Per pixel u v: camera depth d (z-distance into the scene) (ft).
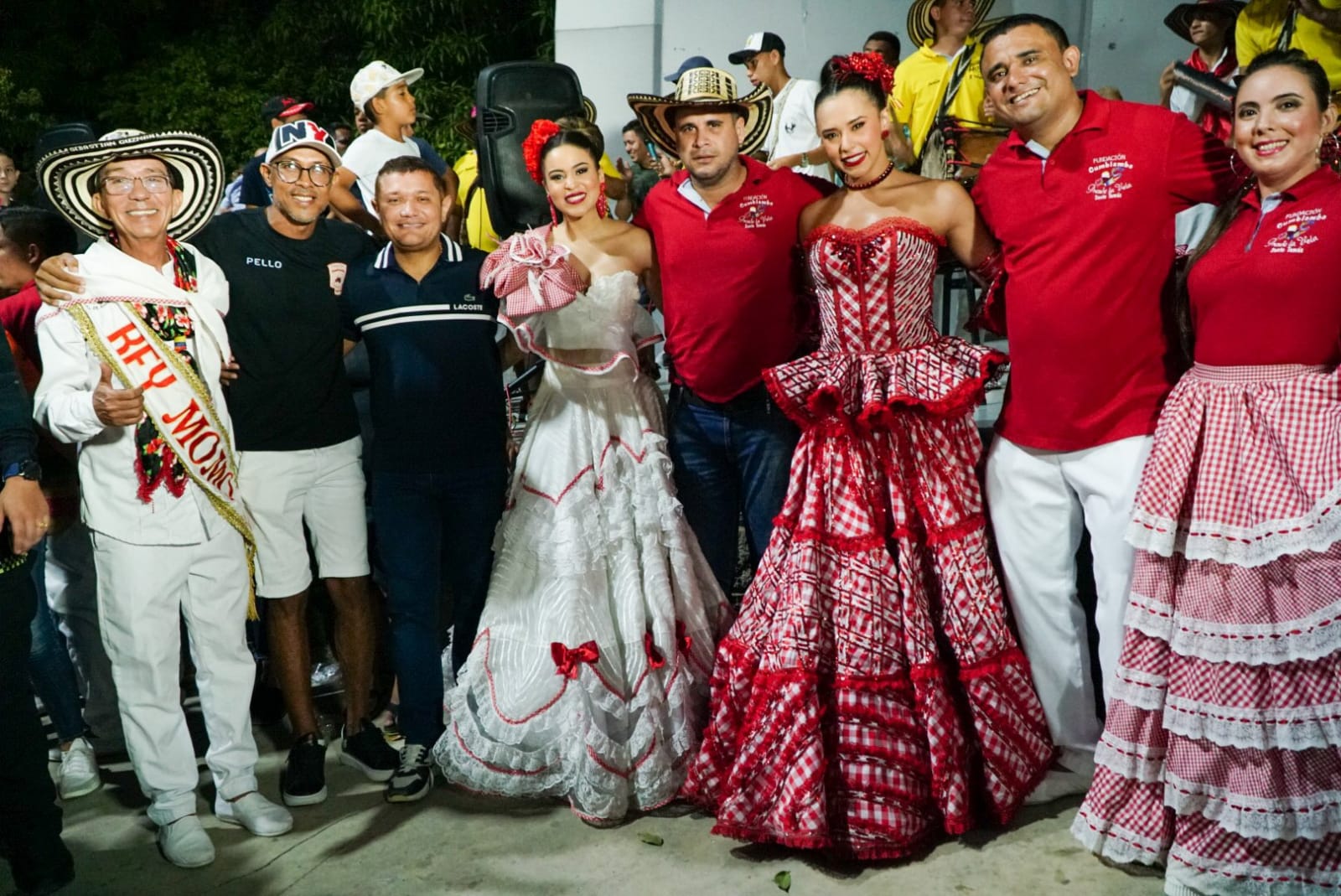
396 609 11.40
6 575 8.49
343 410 11.51
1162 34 19.54
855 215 10.12
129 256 10.04
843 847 9.71
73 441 9.70
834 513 10.07
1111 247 9.54
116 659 10.15
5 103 42.88
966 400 9.90
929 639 9.87
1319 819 8.68
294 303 10.96
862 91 9.78
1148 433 9.81
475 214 17.06
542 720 10.77
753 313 10.48
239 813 10.76
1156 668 9.32
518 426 14.40
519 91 13.21
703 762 10.44
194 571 10.40
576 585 10.70
